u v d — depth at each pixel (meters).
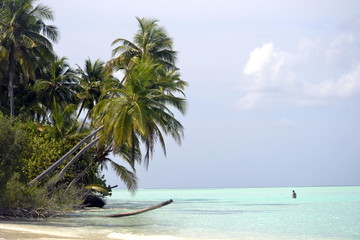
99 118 47.97
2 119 35.38
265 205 76.94
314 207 69.81
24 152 40.97
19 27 55.75
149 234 29.33
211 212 56.28
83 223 34.56
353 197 118.19
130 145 45.03
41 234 23.86
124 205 67.31
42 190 37.97
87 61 69.06
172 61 63.94
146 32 63.62
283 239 29.73
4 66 58.03
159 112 46.41
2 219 34.12
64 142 51.66
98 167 58.03
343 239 30.34
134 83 44.34
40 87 62.09
